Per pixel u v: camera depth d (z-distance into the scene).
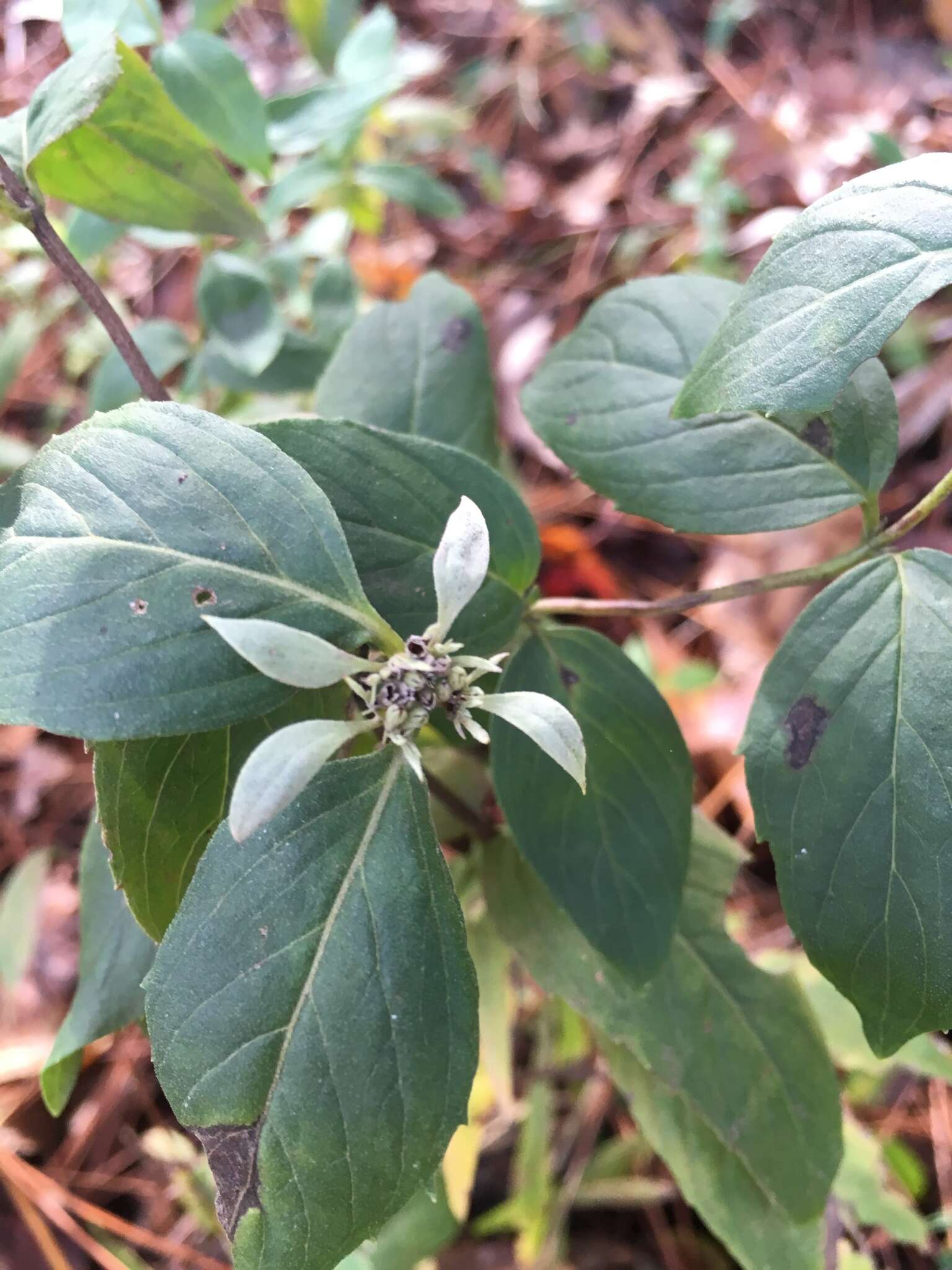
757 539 0.34
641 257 0.40
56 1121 0.27
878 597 0.11
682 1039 0.16
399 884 0.10
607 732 0.13
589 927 0.13
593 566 0.34
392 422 0.16
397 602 0.11
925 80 0.43
